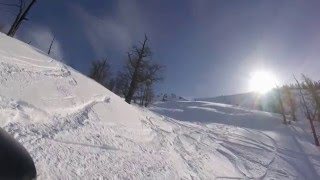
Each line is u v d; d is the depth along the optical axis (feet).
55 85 32.89
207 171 36.45
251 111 185.98
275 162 61.77
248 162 54.60
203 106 207.31
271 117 165.37
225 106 207.21
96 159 21.47
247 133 97.60
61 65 43.86
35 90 28.04
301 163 69.15
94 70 161.07
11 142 10.50
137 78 130.52
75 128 25.14
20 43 44.24
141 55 131.23
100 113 33.55
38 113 24.08
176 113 168.04
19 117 21.50
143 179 22.47
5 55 33.55
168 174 26.73
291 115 177.17
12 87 25.57
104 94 42.86
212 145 57.88
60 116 26.50
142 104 180.55
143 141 34.45
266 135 104.37
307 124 155.63
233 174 41.45
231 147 63.57
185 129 66.74
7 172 9.38
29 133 19.89
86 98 35.60
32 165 10.67
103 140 26.17
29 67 34.14
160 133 44.83
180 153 39.09
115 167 21.84
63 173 17.15
